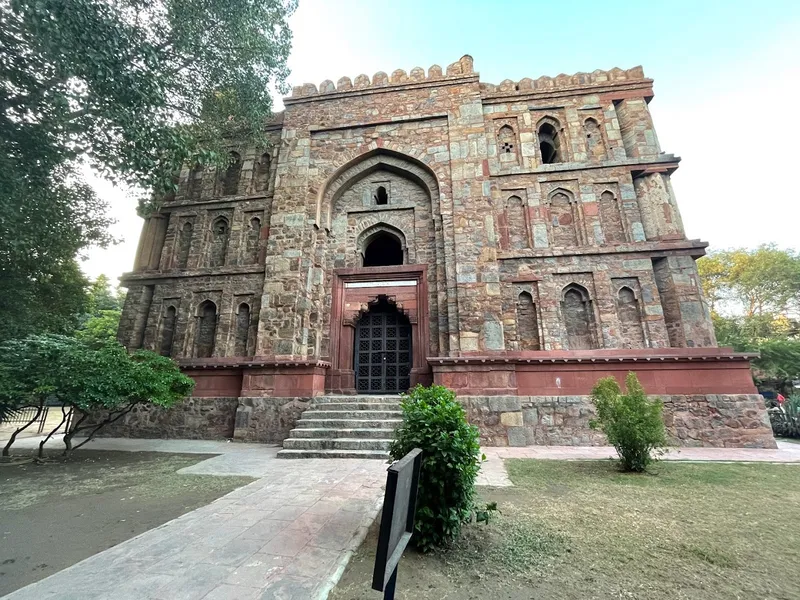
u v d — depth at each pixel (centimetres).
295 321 1147
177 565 305
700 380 911
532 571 294
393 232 1292
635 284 1108
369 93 1373
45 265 1198
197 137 1096
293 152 1340
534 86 1384
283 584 274
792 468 638
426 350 1120
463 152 1237
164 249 1357
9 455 806
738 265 2856
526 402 952
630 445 621
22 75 734
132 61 755
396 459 372
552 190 1250
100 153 825
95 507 467
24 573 300
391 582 228
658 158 1219
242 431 1017
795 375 2097
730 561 305
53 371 731
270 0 1102
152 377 823
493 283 1092
